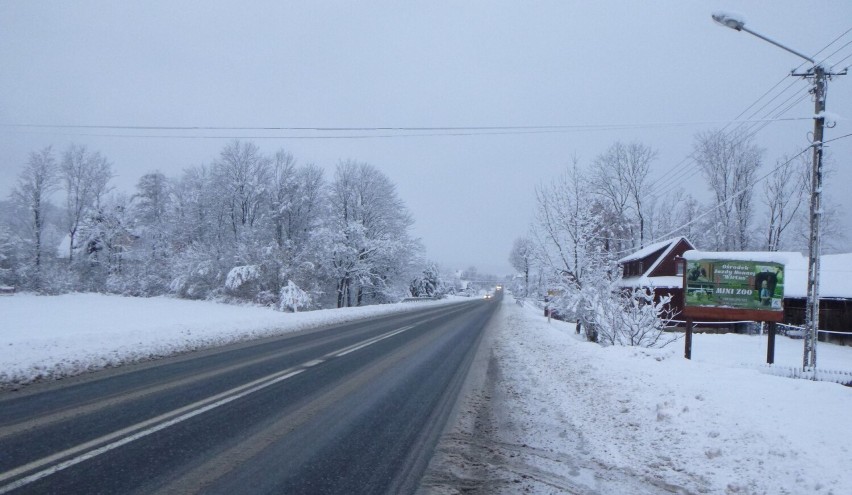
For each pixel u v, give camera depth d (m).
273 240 39.19
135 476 4.45
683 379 8.61
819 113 11.06
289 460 5.05
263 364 10.95
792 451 5.10
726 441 5.66
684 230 44.44
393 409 7.38
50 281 40.12
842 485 4.35
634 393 8.18
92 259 46.50
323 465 4.96
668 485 4.78
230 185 42.75
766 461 5.04
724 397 7.19
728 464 5.15
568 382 9.77
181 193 46.81
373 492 4.36
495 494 4.45
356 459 5.18
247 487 4.33
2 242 39.78
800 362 16.08
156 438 5.53
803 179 38.16
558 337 18.05
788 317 27.75
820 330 24.78
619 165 45.38
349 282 45.91
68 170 45.09
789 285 26.80
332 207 46.31
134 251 46.31
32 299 34.59
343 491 4.35
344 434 6.02
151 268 43.69
